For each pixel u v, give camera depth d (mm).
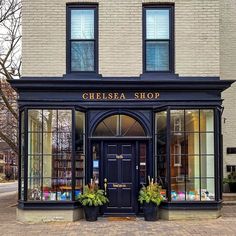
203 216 14656
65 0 15297
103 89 15023
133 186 15250
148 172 15141
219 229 12773
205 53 15219
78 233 12359
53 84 14812
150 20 15398
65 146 14812
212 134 14992
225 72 21172
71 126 14844
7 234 12352
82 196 14570
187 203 14633
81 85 14883
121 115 15297
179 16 15281
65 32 15250
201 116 15062
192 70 15180
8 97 27172
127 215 15188
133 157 15305
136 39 15242
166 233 12250
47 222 14312
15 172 77812
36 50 15172
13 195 29031
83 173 15047
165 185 14875
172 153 14859
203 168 14977
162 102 15039
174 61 15234
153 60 15312
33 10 15242
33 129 14898
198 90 14984
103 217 15070
